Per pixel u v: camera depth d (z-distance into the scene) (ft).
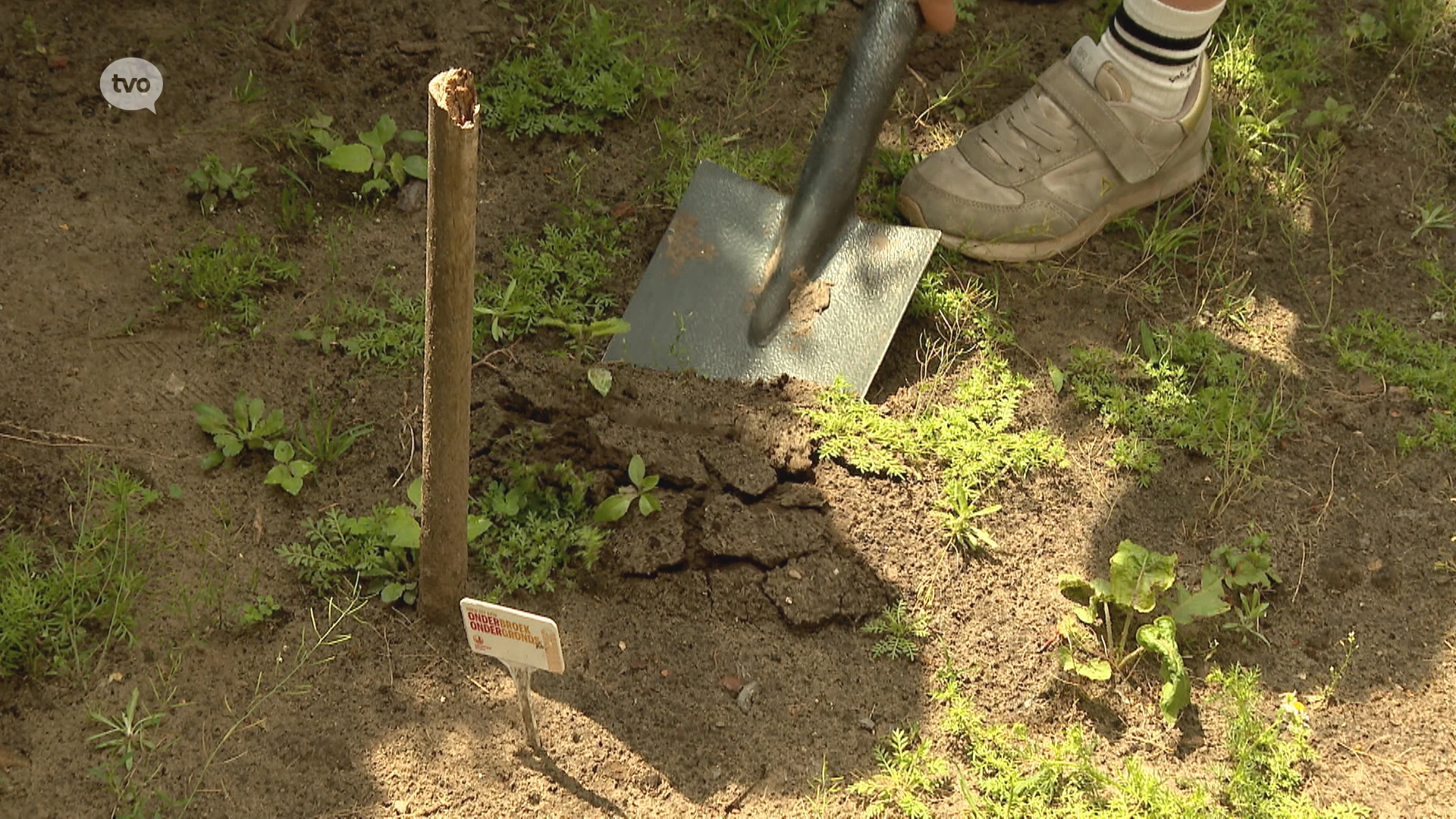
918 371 6.70
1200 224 7.08
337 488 6.28
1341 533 6.41
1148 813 5.85
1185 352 6.75
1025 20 7.62
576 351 6.61
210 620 6.01
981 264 6.93
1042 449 6.50
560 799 5.81
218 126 6.98
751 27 7.46
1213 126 7.25
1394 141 7.36
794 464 6.38
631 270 6.84
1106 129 6.84
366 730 5.87
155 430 6.32
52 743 5.79
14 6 7.16
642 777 5.86
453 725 5.90
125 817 5.70
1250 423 6.59
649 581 6.17
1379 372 6.75
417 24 7.32
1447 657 6.19
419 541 6.08
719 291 6.70
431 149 5.41
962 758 5.94
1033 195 6.87
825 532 6.26
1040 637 6.16
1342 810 5.90
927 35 7.50
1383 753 6.03
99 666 5.91
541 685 5.98
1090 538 6.37
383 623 6.06
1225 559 6.32
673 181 6.99
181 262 6.63
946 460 6.46
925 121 7.30
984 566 6.29
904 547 6.29
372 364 6.54
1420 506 6.47
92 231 6.68
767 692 6.02
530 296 6.68
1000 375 6.68
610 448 6.31
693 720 5.96
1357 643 6.21
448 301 5.55
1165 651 6.04
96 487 6.18
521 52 7.29
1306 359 6.79
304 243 6.79
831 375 6.59
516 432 6.33
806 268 6.66
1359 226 7.12
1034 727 6.03
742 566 6.20
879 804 5.84
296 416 6.41
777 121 7.26
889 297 6.66
